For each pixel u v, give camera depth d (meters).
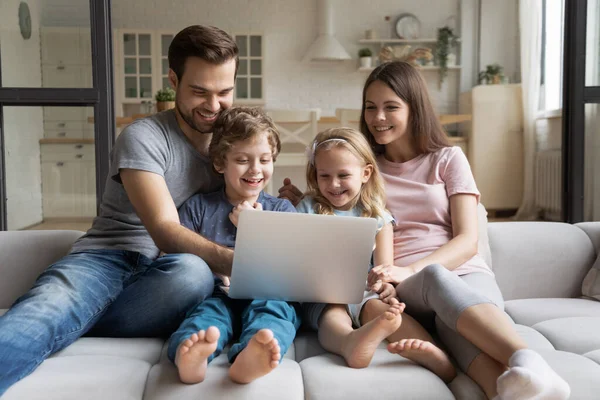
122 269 1.56
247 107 1.69
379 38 6.97
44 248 1.89
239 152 1.61
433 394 1.17
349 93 7.11
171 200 1.57
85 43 2.37
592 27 2.44
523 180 5.95
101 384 1.16
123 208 1.65
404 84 1.86
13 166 2.41
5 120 2.39
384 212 1.75
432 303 1.37
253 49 6.88
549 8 5.59
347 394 1.17
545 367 1.12
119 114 6.65
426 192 1.83
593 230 2.12
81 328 1.38
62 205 2.44
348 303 1.46
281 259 1.38
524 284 2.02
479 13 6.73
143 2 6.79
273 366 1.13
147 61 6.69
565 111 2.50
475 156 5.95
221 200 1.68
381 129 1.88
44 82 2.37
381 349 1.41
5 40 2.36
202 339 1.11
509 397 1.09
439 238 1.79
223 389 1.15
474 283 1.64
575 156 2.47
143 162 1.56
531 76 5.68
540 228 2.10
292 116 5.13
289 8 6.96
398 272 1.58
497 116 5.91
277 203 1.70
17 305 1.32
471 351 1.28
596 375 1.23
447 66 6.74
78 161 2.43
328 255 1.39
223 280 1.59
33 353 1.21
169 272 1.45
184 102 1.64
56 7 2.35
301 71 7.06
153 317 1.47
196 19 6.88
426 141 1.90
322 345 1.41
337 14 6.96
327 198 1.75
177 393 1.15
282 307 1.42
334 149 1.71
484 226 2.00
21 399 1.11
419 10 6.95
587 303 1.81
